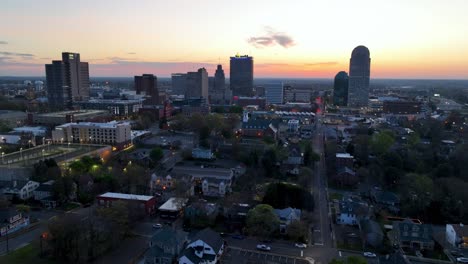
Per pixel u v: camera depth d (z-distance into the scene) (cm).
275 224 11300
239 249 10556
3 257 9875
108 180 14825
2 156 18862
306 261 9925
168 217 12725
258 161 18812
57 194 13900
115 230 10575
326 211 13600
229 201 13525
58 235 9825
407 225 11206
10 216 11581
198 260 9300
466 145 18800
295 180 17038
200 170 17550
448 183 14512
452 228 11200
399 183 15700
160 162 19650
